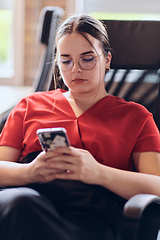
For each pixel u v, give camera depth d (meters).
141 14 3.06
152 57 1.46
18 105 1.22
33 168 0.94
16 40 3.13
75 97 1.14
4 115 1.37
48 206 0.81
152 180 0.97
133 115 1.09
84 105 1.14
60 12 1.81
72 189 0.95
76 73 1.06
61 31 1.09
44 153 0.91
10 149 1.13
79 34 1.05
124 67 1.50
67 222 0.83
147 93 1.39
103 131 1.06
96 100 1.14
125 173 0.96
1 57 3.47
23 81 3.23
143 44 1.47
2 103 2.45
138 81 1.42
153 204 0.87
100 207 0.94
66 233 0.79
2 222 0.77
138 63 1.47
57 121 1.11
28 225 0.76
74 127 1.08
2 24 3.37
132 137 1.06
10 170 1.00
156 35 1.47
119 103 1.13
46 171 0.92
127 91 1.42
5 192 0.84
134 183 0.95
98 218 0.93
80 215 0.92
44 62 1.68
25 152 1.12
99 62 1.08
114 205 0.96
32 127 1.12
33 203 0.78
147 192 0.95
